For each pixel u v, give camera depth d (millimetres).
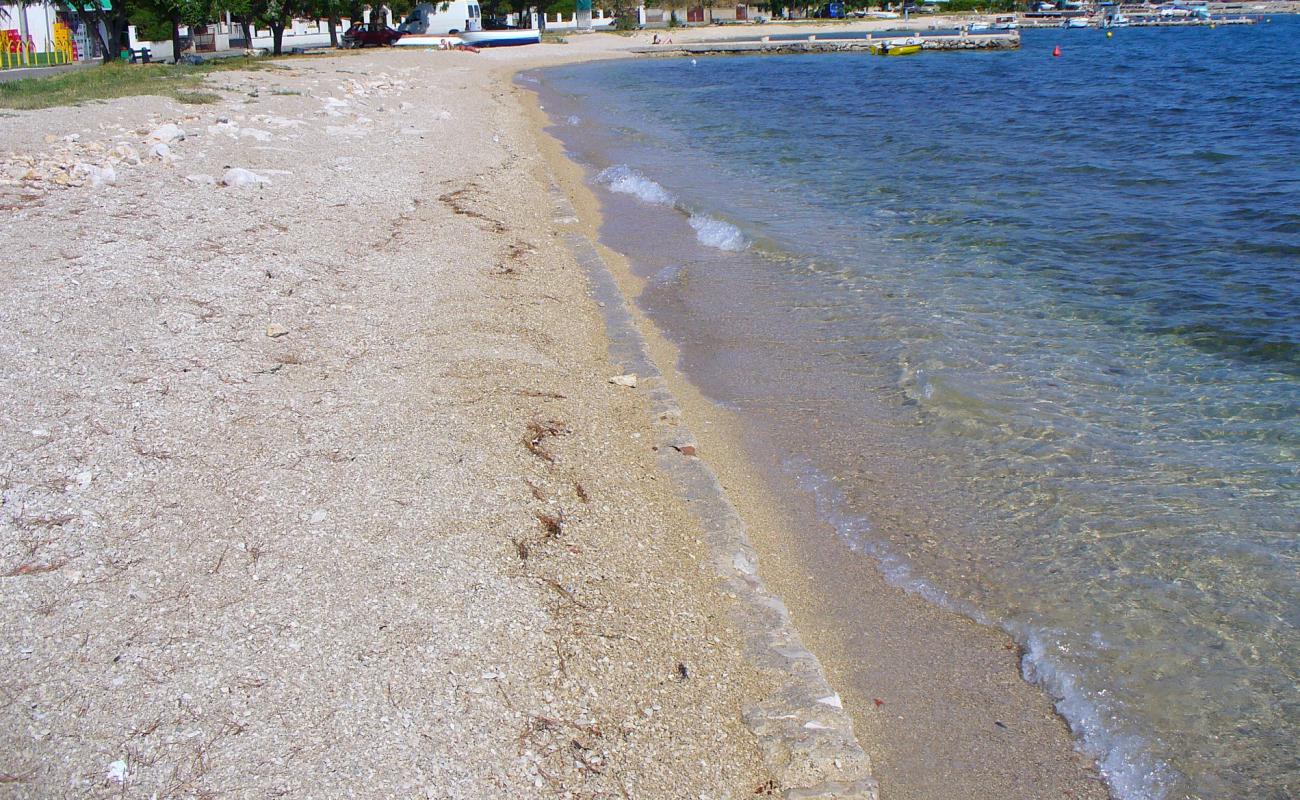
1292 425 7375
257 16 48219
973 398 8078
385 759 3760
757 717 4496
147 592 4668
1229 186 15977
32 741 3732
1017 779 4359
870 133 24281
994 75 43812
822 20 98500
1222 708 4688
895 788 4316
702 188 17328
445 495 5758
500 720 4059
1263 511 6246
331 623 4516
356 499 5645
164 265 9539
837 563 6043
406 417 6816
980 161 19453
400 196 14219
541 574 5168
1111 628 5281
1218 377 8328
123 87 23344
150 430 6285
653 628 4984
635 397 8266
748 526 6457
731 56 66938
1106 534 6109
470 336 8672
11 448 5914
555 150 22375
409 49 57719
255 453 6121
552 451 6770
